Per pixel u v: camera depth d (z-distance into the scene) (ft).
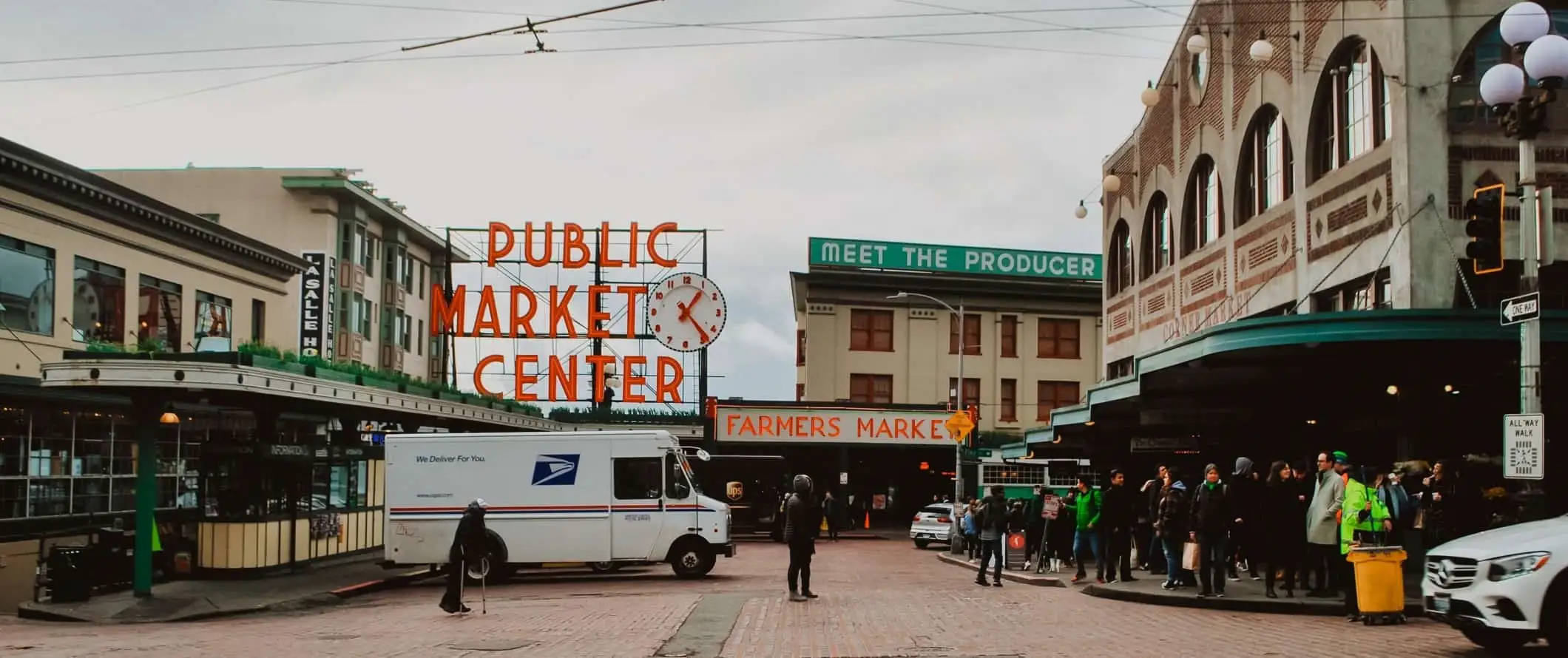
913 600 67.46
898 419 185.88
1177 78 112.37
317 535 95.61
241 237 121.29
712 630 52.44
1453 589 41.45
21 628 63.21
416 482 86.79
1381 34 72.64
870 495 206.49
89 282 98.84
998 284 206.49
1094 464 127.24
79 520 94.43
